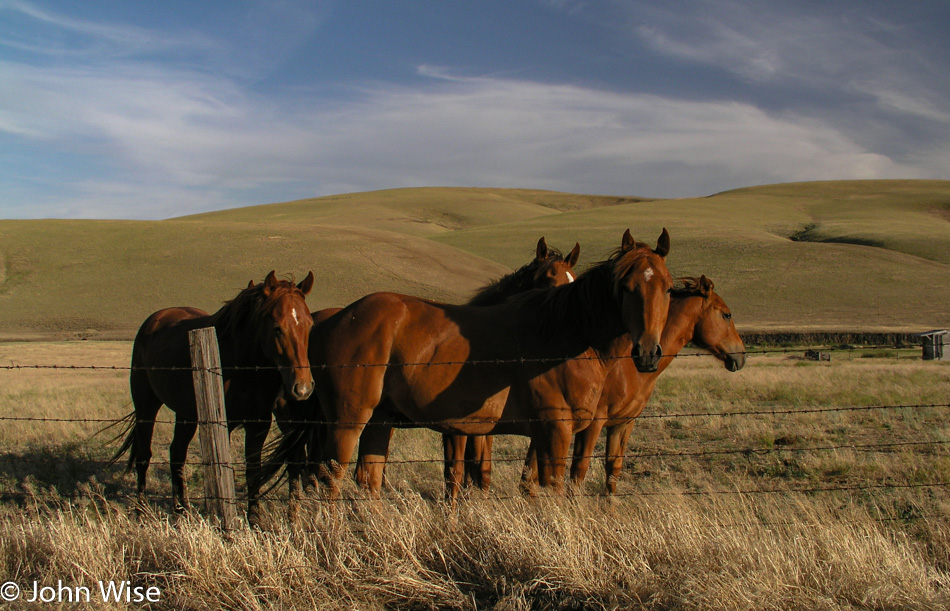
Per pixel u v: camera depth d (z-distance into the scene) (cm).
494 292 723
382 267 6550
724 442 952
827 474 743
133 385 748
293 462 600
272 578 393
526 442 971
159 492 744
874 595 362
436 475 775
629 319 494
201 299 5641
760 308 5334
